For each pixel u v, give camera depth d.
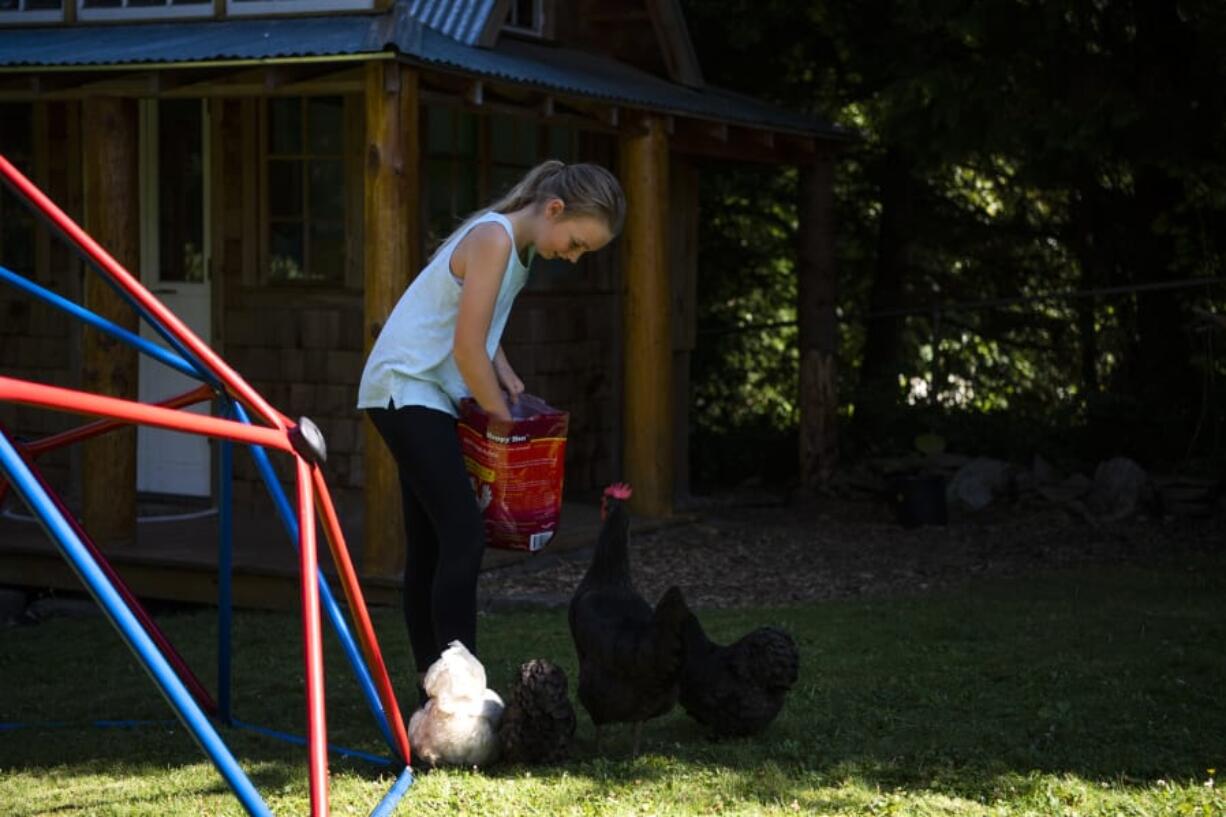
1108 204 14.26
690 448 14.58
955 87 11.87
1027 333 16.34
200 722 3.37
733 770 4.89
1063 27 12.16
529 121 11.55
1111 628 7.31
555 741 4.96
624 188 10.75
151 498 11.01
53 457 11.31
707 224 16.77
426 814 4.41
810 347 13.35
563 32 11.97
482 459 5.14
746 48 14.46
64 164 10.97
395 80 8.09
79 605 9.12
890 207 15.51
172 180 10.78
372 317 8.17
